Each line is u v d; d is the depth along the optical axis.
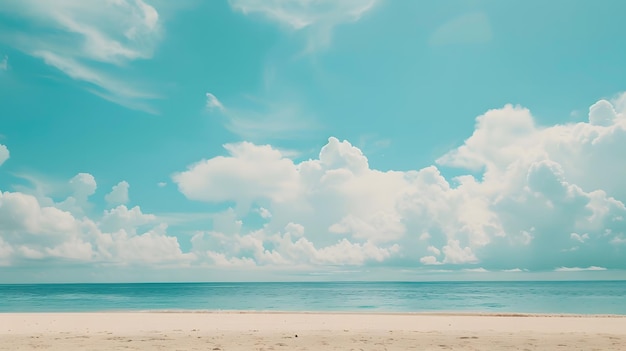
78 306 62.00
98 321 21.91
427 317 26.28
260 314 30.17
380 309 53.94
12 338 13.70
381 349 11.64
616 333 15.71
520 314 31.11
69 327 18.39
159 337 14.06
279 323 21.23
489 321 22.86
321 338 13.91
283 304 68.06
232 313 31.83
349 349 11.59
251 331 16.42
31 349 11.46
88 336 14.25
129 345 12.18
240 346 12.09
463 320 23.50
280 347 11.90
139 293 139.12
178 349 11.48
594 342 13.02
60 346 11.99
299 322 21.94
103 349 11.44
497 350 11.58
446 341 13.22
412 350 11.49
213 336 14.40
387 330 17.05
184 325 19.66
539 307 53.94
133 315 26.94
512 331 16.61
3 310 50.75
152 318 24.20
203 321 22.27
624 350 11.60
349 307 59.09
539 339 13.65
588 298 80.75
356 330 17.02
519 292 121.56
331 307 59.28
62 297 101.69
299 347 11.92
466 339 13.72
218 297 100.94
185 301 78.38
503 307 55.34
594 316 29.52
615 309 49.59
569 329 17.91
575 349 11.73
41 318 23.80
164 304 68.06
